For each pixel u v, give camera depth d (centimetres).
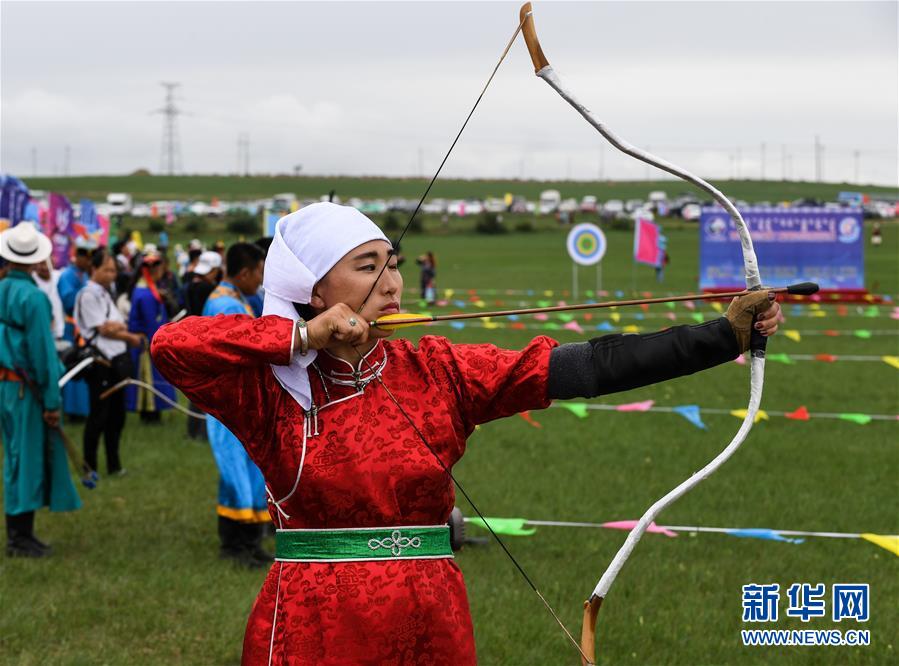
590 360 287
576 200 13988
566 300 3206
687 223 9225
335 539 281
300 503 283
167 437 1115
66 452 734
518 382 289
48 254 702
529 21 281
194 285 1159
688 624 575
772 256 3181
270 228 1310
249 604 609
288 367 282
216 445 680
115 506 833
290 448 281
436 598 282
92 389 905
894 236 7738
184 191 13638
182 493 876
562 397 290
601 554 699
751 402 289
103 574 661
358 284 286
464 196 14175
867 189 16588
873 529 757
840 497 848
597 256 3522
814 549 714
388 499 280
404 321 277
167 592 627
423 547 285
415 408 288
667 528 705
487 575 655
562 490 867
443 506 288
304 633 278
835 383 1532
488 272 4572
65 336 1265
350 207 297
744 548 716
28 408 695
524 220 9212
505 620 577
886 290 3631
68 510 709
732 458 995
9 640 550
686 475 924
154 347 279
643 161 287
